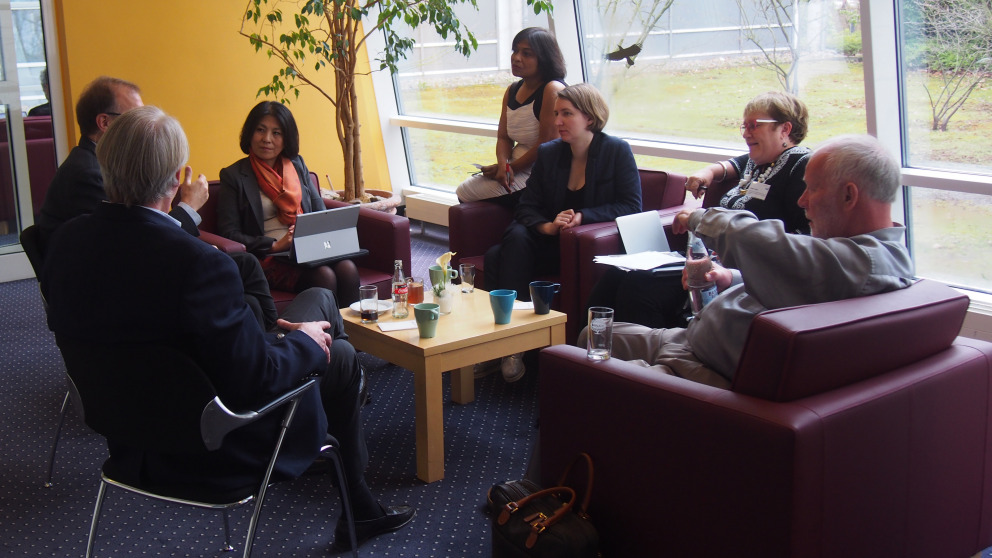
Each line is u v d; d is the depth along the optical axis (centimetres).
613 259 341
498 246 413
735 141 476
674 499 204
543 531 210
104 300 187
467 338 297
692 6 471
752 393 193
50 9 537
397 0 508
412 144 710
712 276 261
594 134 404
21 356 427
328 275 378
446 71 652
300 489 297
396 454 321
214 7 590
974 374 218
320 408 224
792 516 180
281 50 546
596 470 221
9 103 535
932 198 398
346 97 559
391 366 414
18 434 341
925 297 214
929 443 210
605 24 522
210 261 187
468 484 298
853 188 219
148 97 574
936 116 386
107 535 269
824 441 183
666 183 414
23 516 280
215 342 187
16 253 556
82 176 319
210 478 201
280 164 420
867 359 200
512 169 464
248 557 202
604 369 215
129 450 206
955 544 224
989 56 360
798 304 217
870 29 379
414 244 644
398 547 260
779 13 428
